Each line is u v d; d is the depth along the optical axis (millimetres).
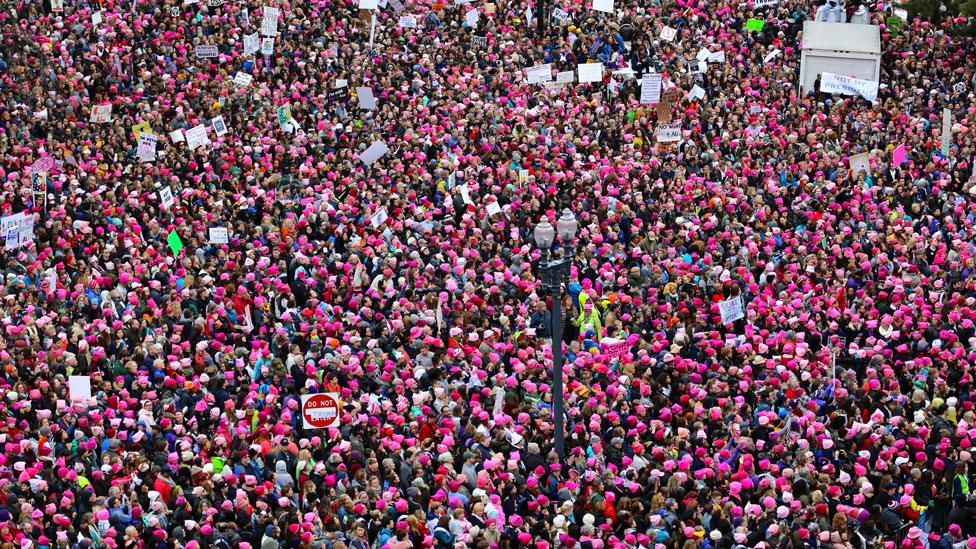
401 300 64188
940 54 101500
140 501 50062
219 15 105062
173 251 70625
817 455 54500
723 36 103375
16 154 82750
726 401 55750
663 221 75312
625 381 57938
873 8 107938
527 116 89438
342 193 78375
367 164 81812
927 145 86875
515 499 50594
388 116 88375
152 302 63281
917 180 82250
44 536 48750
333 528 48438
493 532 48438
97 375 57875
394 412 55844
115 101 90812
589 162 83062
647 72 98188
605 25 103875
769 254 70875
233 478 51031
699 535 48844
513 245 72438
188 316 63281
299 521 48969
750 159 83875
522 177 79625
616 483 51344
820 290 68062
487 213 74500
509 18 106938
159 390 57719
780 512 49531
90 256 69000
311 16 104938
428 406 56500
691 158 83562
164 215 75375
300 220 73438
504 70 98812
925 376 59344
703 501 50312
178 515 49125
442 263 68938
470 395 57906
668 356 59594
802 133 89250
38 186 75688
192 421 55188
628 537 48250
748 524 49938
